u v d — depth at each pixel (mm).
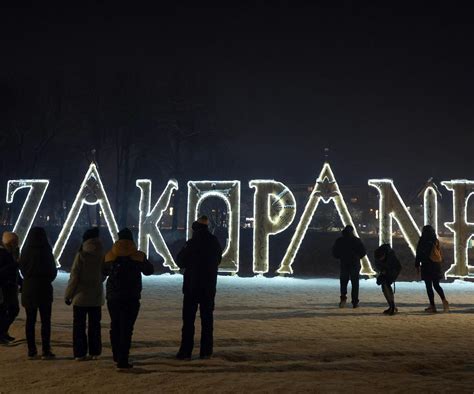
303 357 8977
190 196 27672
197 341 10500
